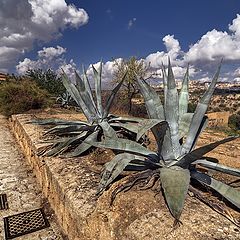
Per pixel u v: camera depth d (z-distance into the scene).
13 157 6.27
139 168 2.60
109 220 2.02
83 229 2.29
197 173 2.29
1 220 3.47
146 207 1.97
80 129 4.25
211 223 1.76
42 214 3.57
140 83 2.69
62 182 2.96
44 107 12.05
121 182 2.32
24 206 3.83
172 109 2.65
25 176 4.99
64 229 3.06
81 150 3.73
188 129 2.80
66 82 4.76
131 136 4.46
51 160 3.69
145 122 1.99
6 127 10.29
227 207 2.06
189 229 1.69
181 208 1.78
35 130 5.79
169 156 2.40
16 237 3.12
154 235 1.65
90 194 2.58
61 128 4.27
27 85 12.81
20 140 7.20
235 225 1.75
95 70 4.89
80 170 3.22
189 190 2.20
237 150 4.11
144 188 2.23
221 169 2.30
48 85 17.97
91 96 4.78
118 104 11.40
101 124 4.11
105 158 3.65
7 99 11.52
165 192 1.92
